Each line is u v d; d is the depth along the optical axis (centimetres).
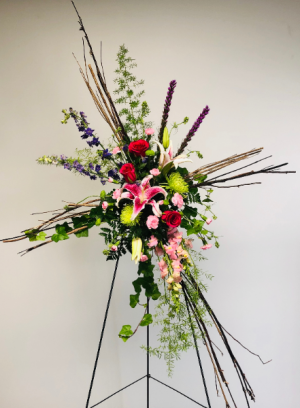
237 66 135
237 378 136
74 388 134
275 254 135
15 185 131
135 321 133
